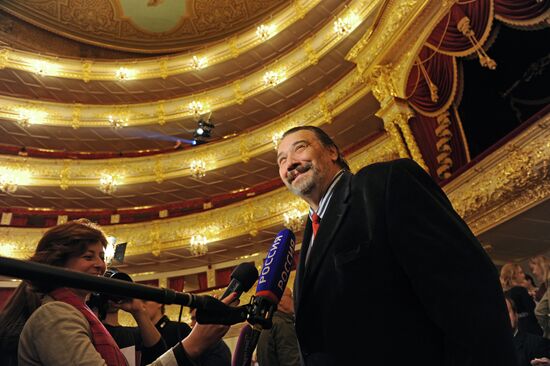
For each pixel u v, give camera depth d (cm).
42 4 1587
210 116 1429
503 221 616
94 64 1498
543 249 654
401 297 99
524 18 619
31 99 1404
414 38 857
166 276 1326
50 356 116
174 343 242
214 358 230
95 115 1448
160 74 1512
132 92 1559
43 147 1454
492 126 816
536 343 389
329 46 1211
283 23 1386
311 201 146
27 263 78
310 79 1321
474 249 93
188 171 1360
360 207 114
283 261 134
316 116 1187
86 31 1684
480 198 648
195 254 1202
